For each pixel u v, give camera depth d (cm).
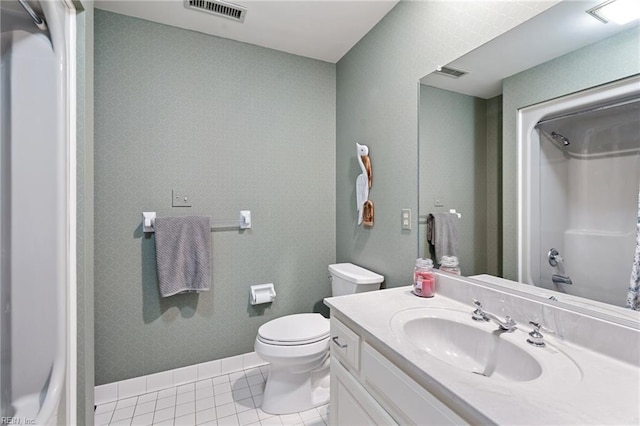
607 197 81
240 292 208
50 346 99
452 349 105
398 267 165
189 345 194
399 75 163
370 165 190
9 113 94
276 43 208
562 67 91
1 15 92
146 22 181
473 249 121
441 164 137
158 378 185
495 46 112
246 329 211
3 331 93
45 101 99
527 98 101
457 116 128
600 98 82
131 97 178
